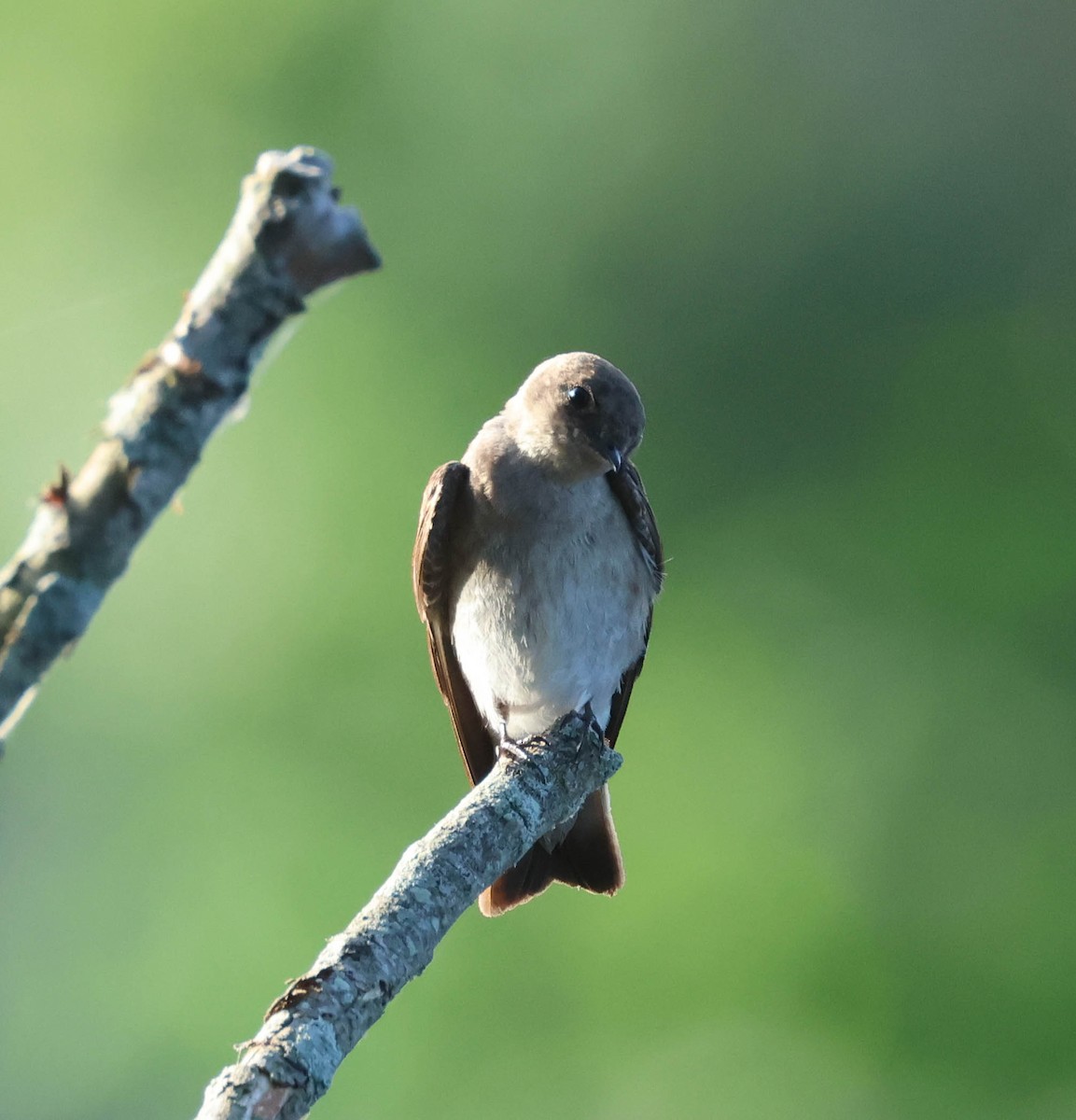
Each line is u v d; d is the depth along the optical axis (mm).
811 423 15219
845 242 15914
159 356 2584
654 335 15508
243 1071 3615
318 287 2605
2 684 2502
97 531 2545
